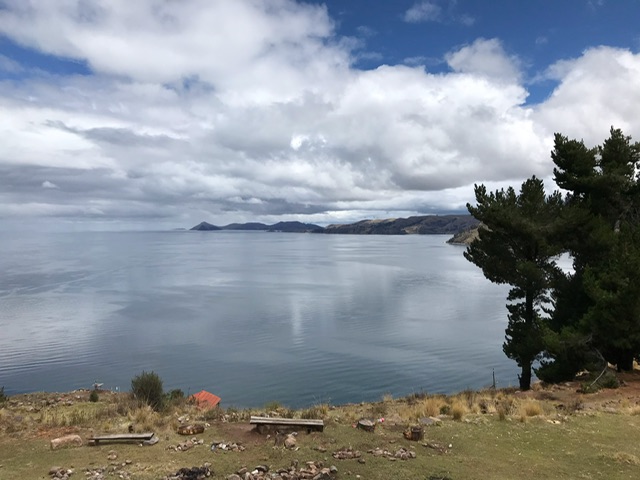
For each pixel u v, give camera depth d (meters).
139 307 91.00
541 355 24.47
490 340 63.44
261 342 62.91
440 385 44.44
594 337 21.52
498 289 117.38
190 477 7.95
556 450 10.16
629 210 26.00
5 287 119.25
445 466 8.87
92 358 54.69
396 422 12.21
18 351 57.69
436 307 91.00
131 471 8.32
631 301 19.33
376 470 8.51
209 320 78.44
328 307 91.69
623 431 11.84
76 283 128.25
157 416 13.07
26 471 8.38
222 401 39.88
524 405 14.35
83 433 11.01
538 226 23.56
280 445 9.83
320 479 8.00
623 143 25.86
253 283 131.75
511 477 8.44
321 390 43.25
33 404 19.16
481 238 26.59
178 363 52.62
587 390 18.42
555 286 24.34
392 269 175.12
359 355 55.91
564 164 26.33
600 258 23.98
